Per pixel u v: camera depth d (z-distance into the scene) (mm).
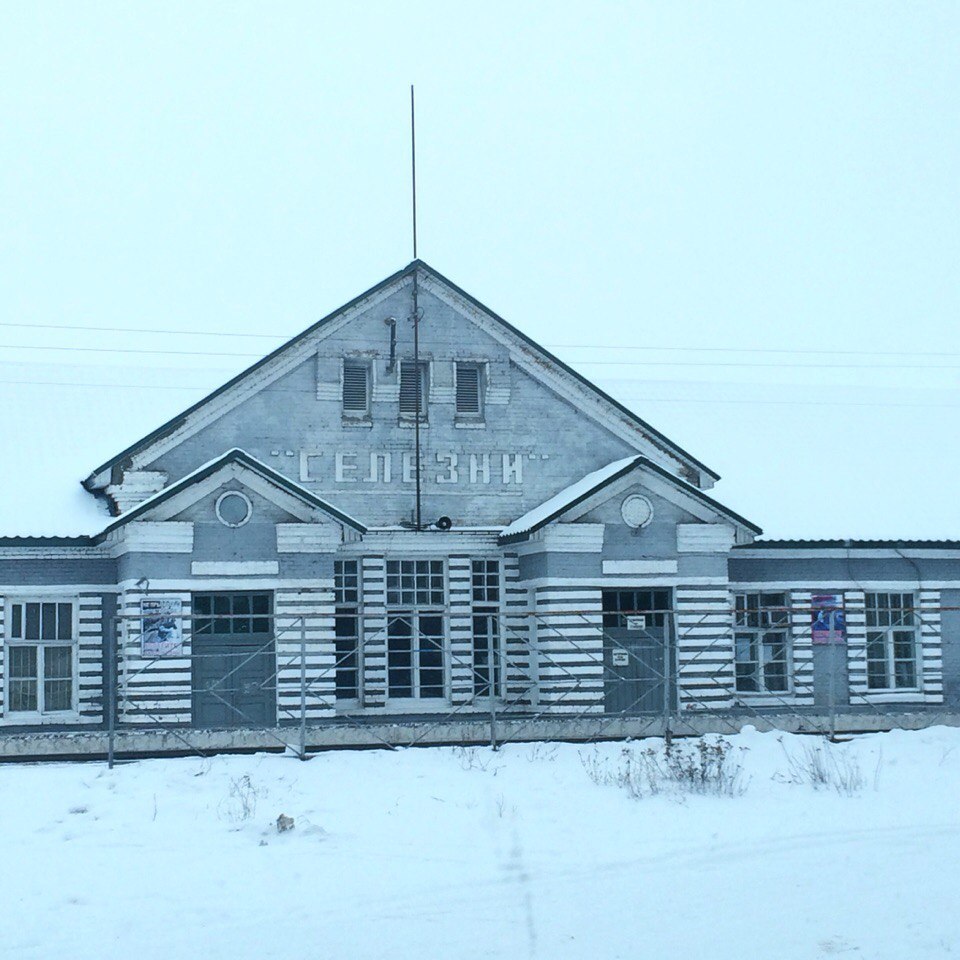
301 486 29047
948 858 15609
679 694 28203
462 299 30547
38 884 14797
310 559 27484
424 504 29969
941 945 11695
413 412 30188
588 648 28547
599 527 28797
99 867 15648
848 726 28031
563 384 30953
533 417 30797
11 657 27547
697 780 21219
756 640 32031
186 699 26422
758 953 11547
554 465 30781
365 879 14875
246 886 14602
